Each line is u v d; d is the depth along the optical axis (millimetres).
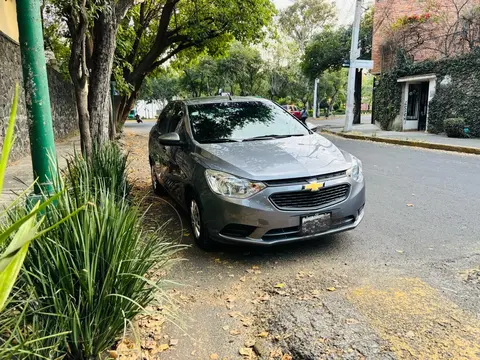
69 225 2250
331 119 36250
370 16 26031
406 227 4637
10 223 2238
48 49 13023
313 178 3750
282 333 2699
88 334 2131
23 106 9844
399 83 17453
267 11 13875
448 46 15180
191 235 4688
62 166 7391
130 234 2355
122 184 4562
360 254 3932
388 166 8773
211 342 2670
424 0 17656
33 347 1949
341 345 2510
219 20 13336
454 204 5461
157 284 2471
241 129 4891
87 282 2121
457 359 2324
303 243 4285
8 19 9289
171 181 5137
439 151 11094
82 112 5160
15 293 2002
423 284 3248
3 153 1257
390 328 2654
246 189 3648
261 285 3422
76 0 4441
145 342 2658
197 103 5477
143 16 13141
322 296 3141
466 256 3756
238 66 36000
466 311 2818
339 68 28438
